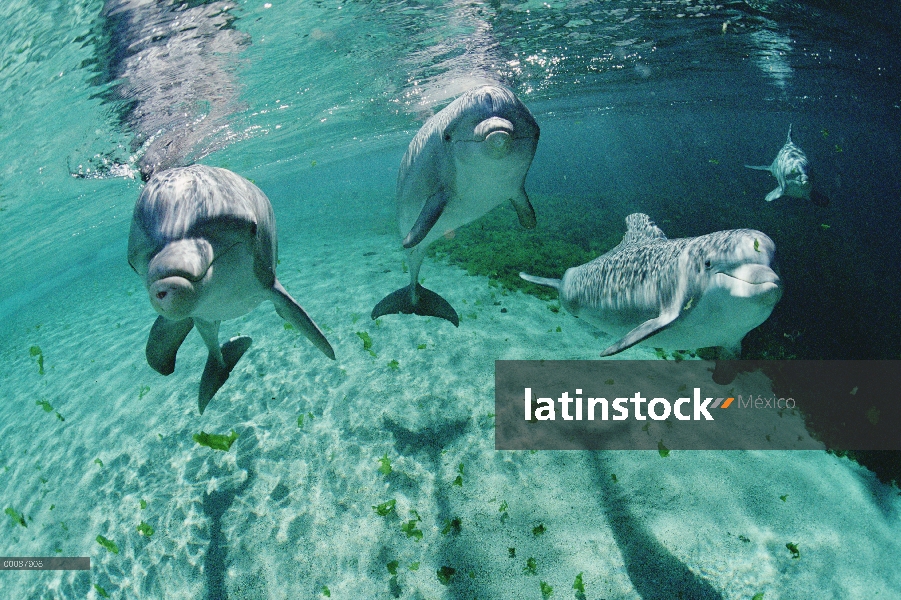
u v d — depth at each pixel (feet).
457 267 33.94
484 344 21.72
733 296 10.00
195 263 7.14
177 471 16.88
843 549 13.01
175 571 13.38
